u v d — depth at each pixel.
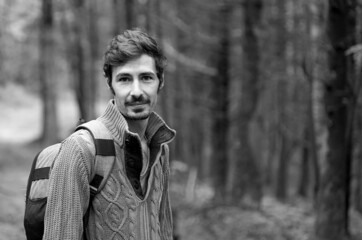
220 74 11.08
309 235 7.92
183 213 9.49
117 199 1.87
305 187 15.07
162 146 2.20
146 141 2.08
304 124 12.70
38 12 17.75
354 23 6.41
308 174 14.95
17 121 34.03
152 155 2.07
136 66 1.92
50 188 1.80
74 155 1.80
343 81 6.54
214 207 9.93
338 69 6.52
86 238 1.87
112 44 1.96
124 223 1.87
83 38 15.46
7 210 8.32
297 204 12.11
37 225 1.88
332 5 6.38
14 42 18.62
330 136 6.82
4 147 19.22
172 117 16.64
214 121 11.20
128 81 1.93
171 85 15.27
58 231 1.76
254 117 11.11
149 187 2.01
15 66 24.95
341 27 6.39
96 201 1.85
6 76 23.53
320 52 7.79
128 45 1.91
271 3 11.10
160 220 2.21
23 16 15.40
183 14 11.60
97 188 1.85
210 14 11.05
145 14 9.68
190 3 11.34
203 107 12.10
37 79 30.31
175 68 12.45
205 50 11.95
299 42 9.12
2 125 32.78
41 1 16.30
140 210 1.92
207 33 11.48
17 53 22.58
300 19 8.95
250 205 10.25
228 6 10.90
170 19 10.91
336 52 6.48
